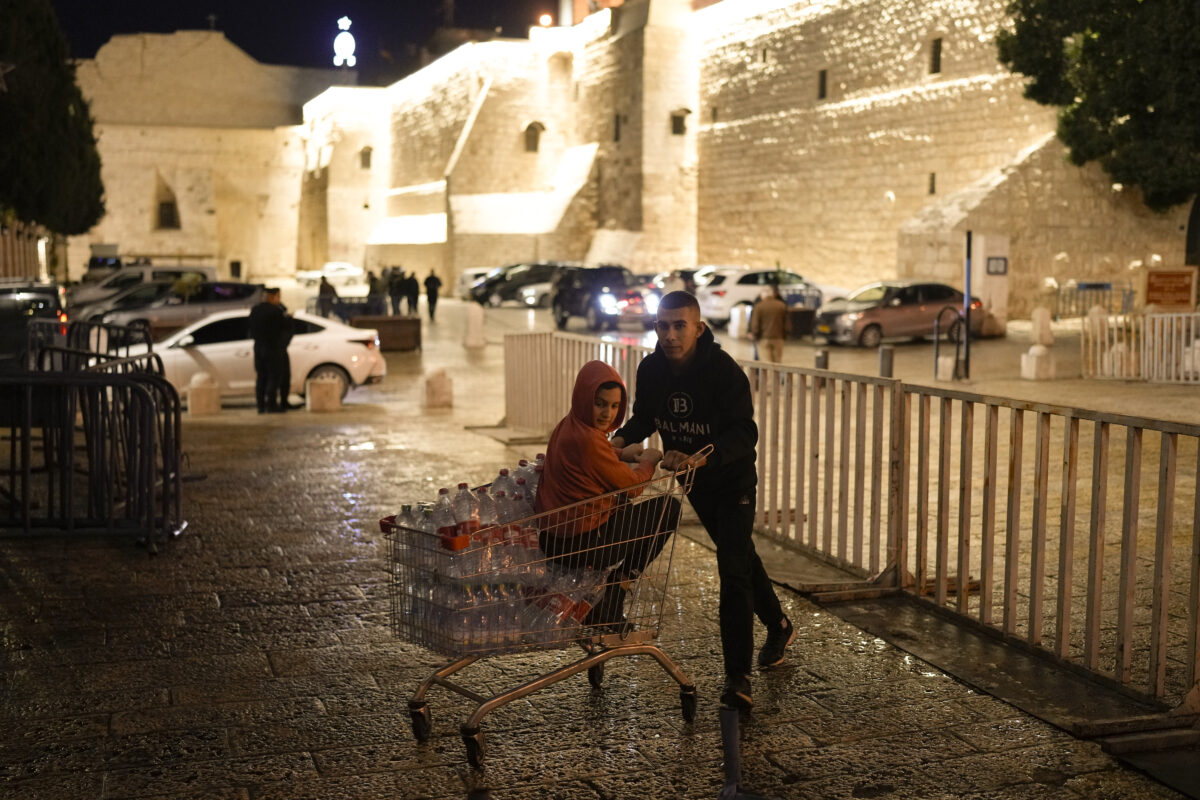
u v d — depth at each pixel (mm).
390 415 15719
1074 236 31984
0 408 8211
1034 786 4082
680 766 4277
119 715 4777
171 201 70250
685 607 6219
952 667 5219
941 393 5891
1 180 31953
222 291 26797
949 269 30391
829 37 41281
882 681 5090
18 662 5422
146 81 70750
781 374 7648
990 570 5652
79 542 7770
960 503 5809
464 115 60812
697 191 50312
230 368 17484
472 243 56625
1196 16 23156
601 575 4445
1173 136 24594
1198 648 4488
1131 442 4703
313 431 13672
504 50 58562
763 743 4457
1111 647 5574
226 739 4539
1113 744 4320
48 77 32531
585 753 4395
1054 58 27094
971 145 35281
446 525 4293
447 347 28500
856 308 27062
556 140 60000
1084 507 8945
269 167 71625
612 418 4391
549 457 4465
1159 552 4598
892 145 38438
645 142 49562
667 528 4535
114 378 7500
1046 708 4707
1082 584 6703
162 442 7754
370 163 73000
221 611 6230
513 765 4297
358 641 5727
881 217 39188
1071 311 31422
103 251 56500
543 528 4383
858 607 6160
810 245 42875
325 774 4223
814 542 7184
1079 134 27422
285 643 5699
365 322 26781
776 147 44562
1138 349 19641
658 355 4949
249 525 8305
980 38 34781
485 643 4293
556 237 54250
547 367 12430
